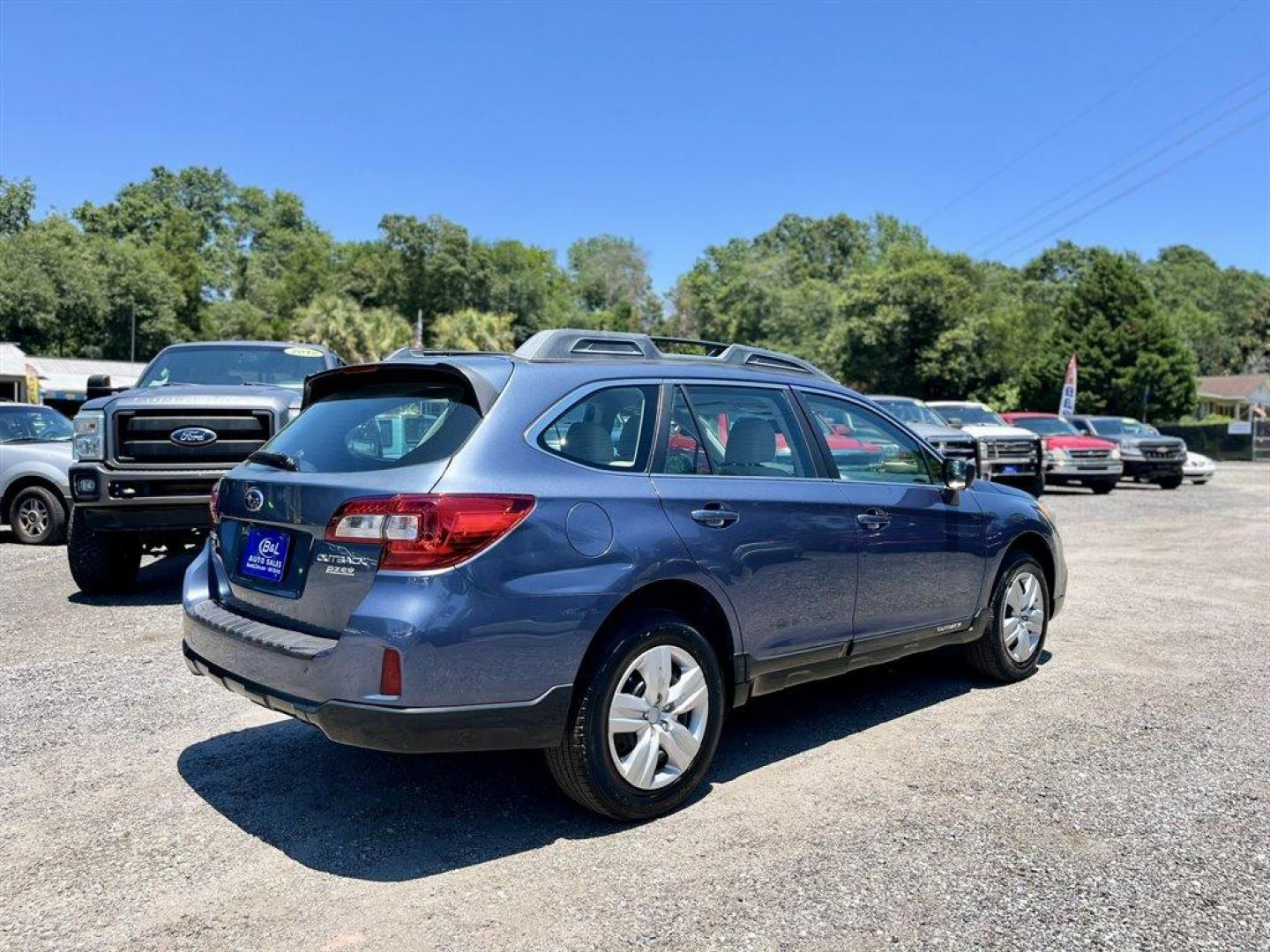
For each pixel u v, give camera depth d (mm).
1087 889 3051
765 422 4246
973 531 5043
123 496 6707
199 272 73438
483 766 4164
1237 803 3729
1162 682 5477
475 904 2955
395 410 3637
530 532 3240
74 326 54125
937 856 3271
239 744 4395
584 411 3621
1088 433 22000
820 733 4598
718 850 3322
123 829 3480
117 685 5277
